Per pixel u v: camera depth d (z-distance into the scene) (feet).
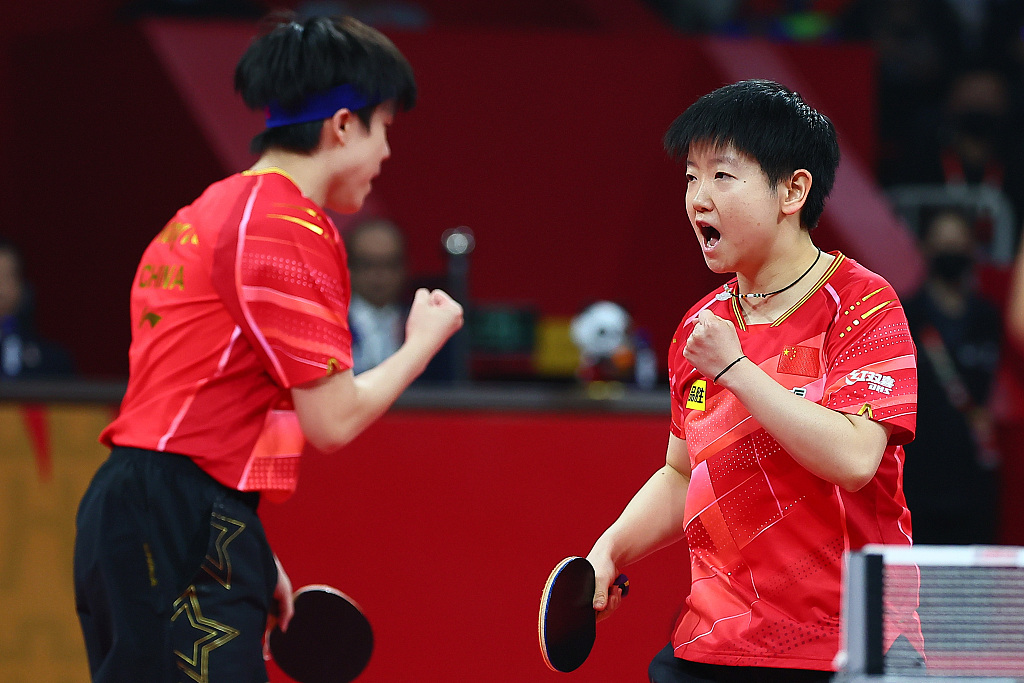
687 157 23.54
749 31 87.71
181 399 25.40
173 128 67.51
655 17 83.97
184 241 26.17
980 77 82.64
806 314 23.12
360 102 26.91
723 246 23.17
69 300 73.36
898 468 23.20
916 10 91.66
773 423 21.43
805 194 23.03
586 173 73.82
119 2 79.87
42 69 73.15
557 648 24.76
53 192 73.61
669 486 26.17
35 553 38.42
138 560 24.93
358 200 28.07
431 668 37.83
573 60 73.31
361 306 56.18
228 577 25.25
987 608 18.98
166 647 24.77
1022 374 53.57
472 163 72.49
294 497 37.91
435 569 37.96
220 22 70.08
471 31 71.92
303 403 25.77
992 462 49.98
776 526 22.77
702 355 21.90
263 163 27.48
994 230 78.13
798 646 22.41
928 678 17.61
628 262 74.90
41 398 38.58
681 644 23.99
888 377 22.18
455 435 38.11
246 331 25.38
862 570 17.62
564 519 38.22
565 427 38.32
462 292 48.75
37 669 38.40
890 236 66.39
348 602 30.89
